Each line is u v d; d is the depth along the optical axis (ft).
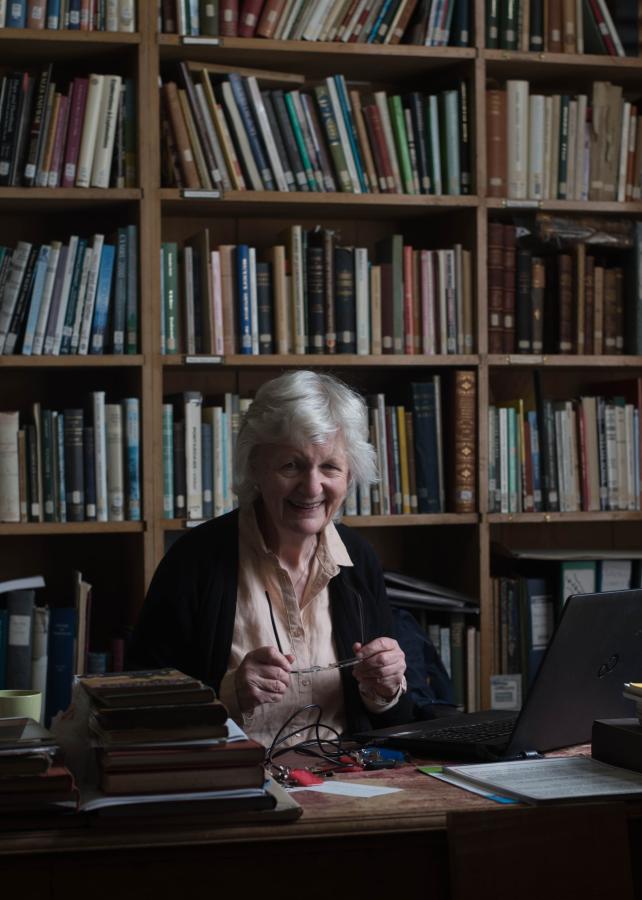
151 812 4.27
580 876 4.56
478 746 5.62
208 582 7.03
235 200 9.83
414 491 10.29
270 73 10.08
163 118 9.84
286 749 5.87
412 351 10.29
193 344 9.89
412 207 10.34
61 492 9.55
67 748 4.74
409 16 10.19
